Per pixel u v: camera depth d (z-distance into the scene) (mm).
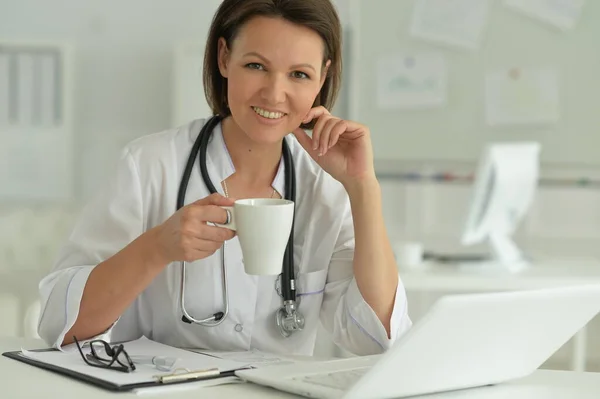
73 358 1400
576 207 4219
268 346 1630
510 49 4195
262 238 1241
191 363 1382
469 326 1161
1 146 4238
